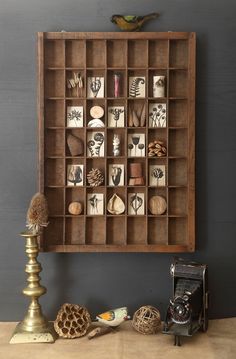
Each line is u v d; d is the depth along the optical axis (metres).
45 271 3.18
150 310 2.98
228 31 3.15
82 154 3.12
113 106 3.13
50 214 3.12
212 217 3.18
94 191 3.14
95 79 3.12
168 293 3.19
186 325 2.87
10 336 2.94
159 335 2.96
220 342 2.84
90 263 3.19
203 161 3.17
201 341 2.86
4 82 3.13
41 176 3.05
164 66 3.12
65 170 3.10
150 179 3.13
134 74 3.12
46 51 3.11
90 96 3.11
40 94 3.04
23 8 3.12
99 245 3.07
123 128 3.09
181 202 3.16
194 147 3.06
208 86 3.15
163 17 3.14
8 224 3.16
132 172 3.09
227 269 3.19
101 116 3.09
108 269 3.19
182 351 2.72
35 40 3.13
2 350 2.73
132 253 3.19
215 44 3.15
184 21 3.14
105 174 3.09
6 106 3.13
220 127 3.16
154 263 3.19
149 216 3.09
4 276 3.17
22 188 3.15
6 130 3.14
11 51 3.12
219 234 3.18
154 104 3.12
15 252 3.17
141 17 3.08
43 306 3.18
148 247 3.07
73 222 3.15
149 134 3.14
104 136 3.11
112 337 2.92
